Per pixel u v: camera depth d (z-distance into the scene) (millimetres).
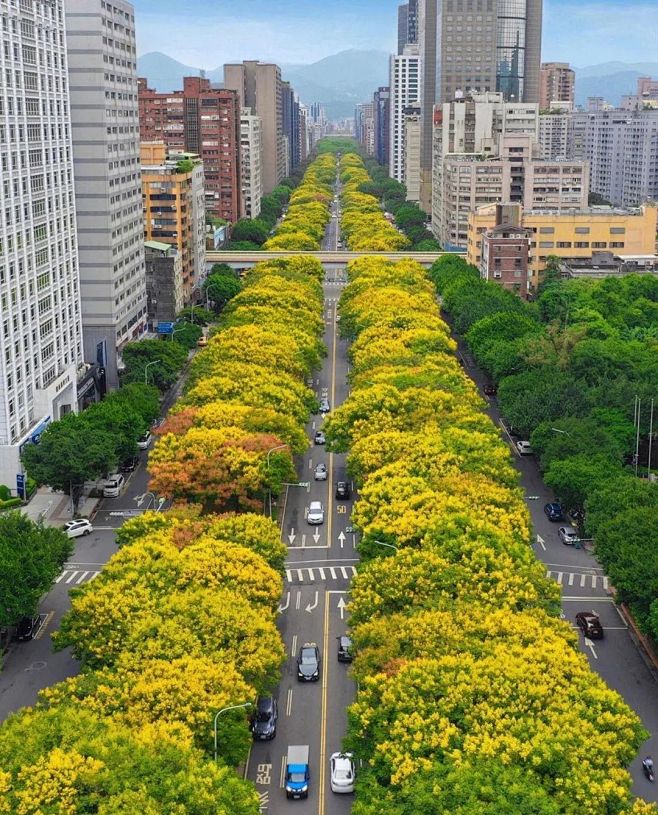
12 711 87750
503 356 179250
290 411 145500
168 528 102125
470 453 119688
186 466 119875
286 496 141250
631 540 100875
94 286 184625
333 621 104438
